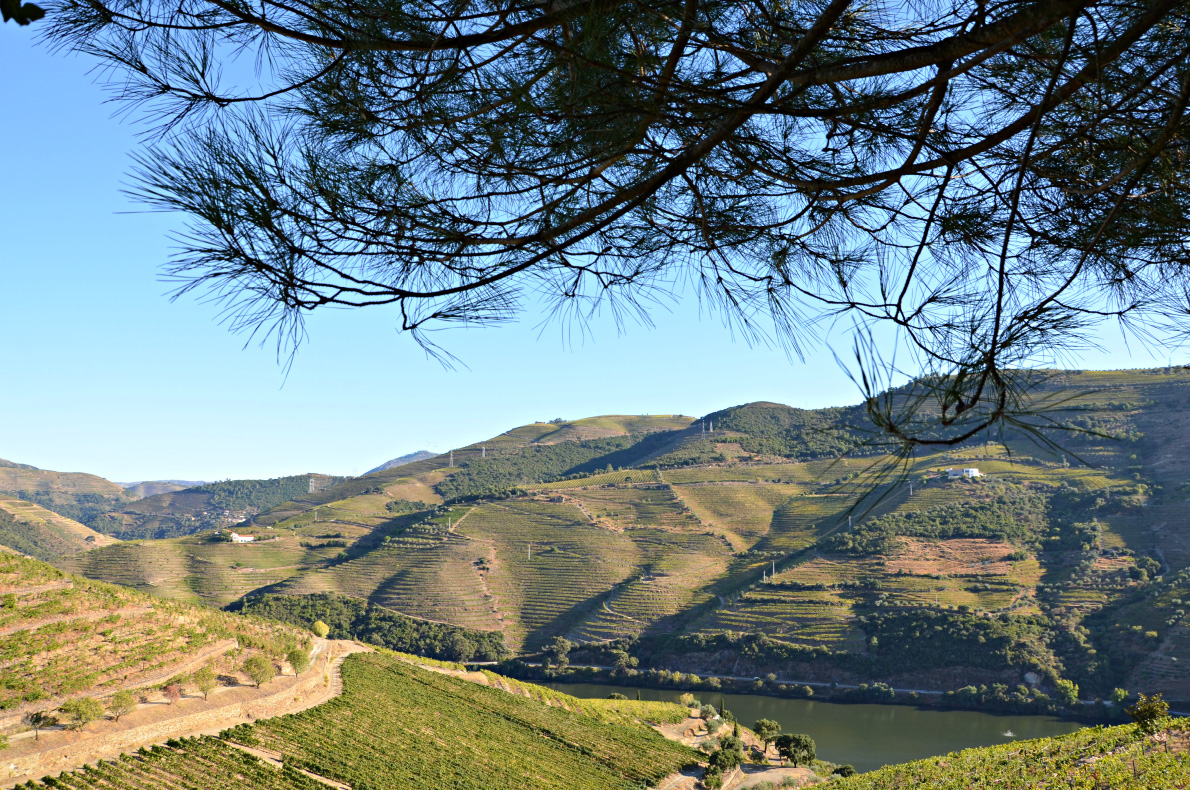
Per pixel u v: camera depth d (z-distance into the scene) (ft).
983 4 6.89
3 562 152.15
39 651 124.88
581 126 9.04
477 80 8.64
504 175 9.34
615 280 10.84
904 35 8.12
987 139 8.28
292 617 368.89
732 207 10.89
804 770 164.55
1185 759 65.05
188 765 98.37
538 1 8.00
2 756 88.17
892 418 5.59
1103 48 6.84
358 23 7.86
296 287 7.75
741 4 8.52
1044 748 92.12
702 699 260.62
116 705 103.76
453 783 118.11
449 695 175.22
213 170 7.11
